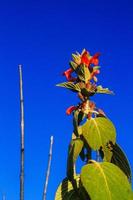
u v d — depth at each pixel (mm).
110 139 446
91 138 443
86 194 442
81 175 430
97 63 501
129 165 463
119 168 444
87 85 478
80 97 480
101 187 422
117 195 420
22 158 464
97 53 502
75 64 500
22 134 472
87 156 464
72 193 459
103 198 417
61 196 461
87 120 465
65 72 500
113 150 462
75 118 457
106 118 470
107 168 439
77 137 458
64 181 470
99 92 481
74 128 457
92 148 439
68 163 437
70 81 499
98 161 466
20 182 456
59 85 481
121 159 467
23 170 460
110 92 484
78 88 480
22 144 472
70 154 436
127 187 428
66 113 470
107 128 452
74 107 476
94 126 454
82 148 465
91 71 499
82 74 494
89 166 438
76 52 510
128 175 466
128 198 423
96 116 479
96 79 492
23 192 451
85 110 474
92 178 427
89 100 484
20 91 499
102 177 429
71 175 439
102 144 445
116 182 427
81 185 441
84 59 497
